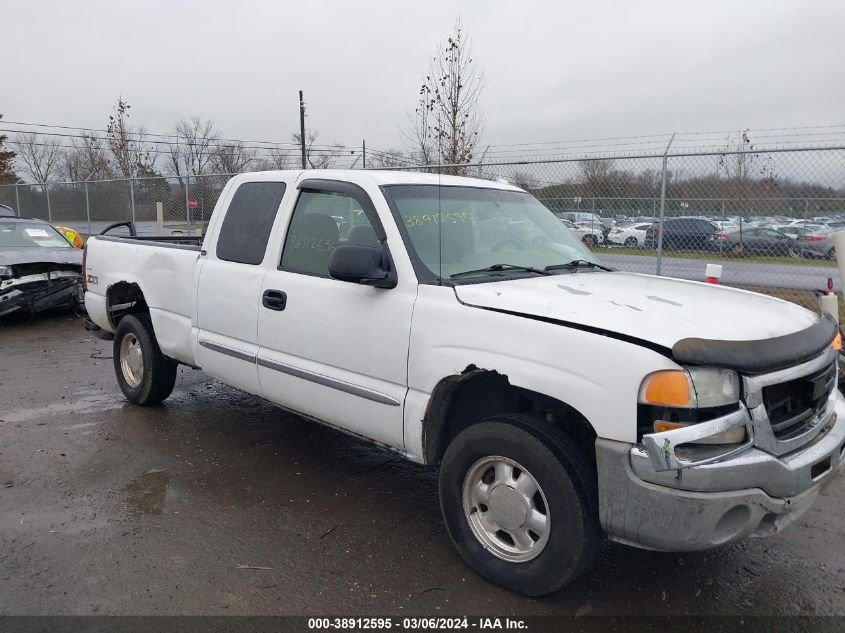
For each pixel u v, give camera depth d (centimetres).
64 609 298
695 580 330
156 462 470
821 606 309
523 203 455
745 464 261
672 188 873
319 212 409
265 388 433
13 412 578
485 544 323
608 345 272
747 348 265
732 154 815
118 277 573
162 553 347
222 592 313
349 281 349
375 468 465
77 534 366
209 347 474
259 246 441
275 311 416
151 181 1816
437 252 361
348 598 310
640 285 361
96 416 569
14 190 2241
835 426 311
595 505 289
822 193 795
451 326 323
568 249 431
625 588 322
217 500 411
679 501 258
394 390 350
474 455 318
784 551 358
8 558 341
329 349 382
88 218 1847
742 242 843
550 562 294
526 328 297
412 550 354
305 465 468
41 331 958
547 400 313
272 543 359
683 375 258
